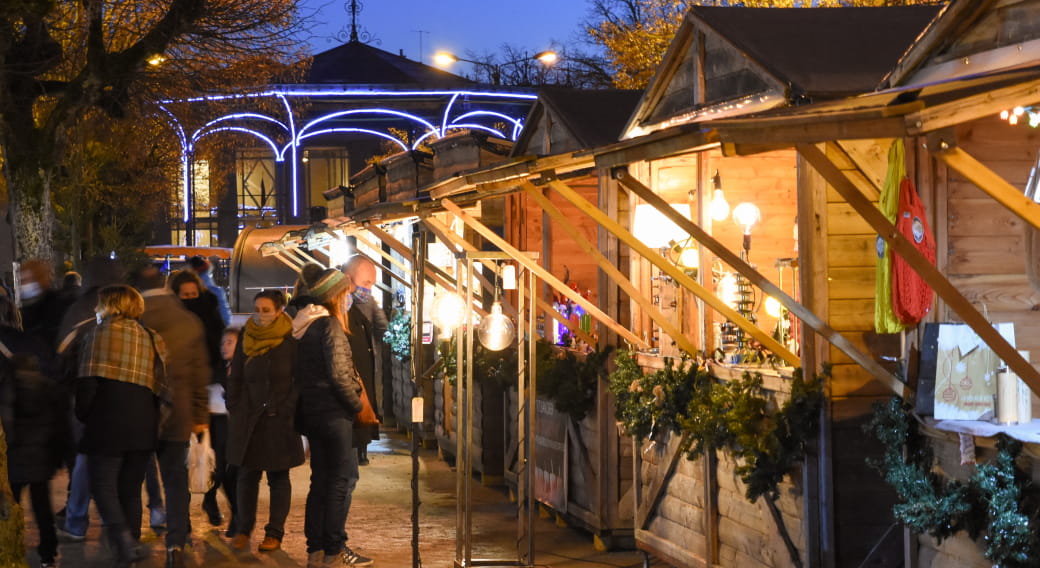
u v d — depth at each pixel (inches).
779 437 245.3
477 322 426.9
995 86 149.5
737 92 283.6
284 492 325.1
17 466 285.3
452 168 545.3
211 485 370.6
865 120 145.9
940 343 195.0
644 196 219.6
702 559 289.3
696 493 294.4
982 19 218.1
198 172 1715.1
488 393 463.5
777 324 297.0
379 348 657.6
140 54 751.1
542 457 396.8
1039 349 213.8
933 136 144.5
